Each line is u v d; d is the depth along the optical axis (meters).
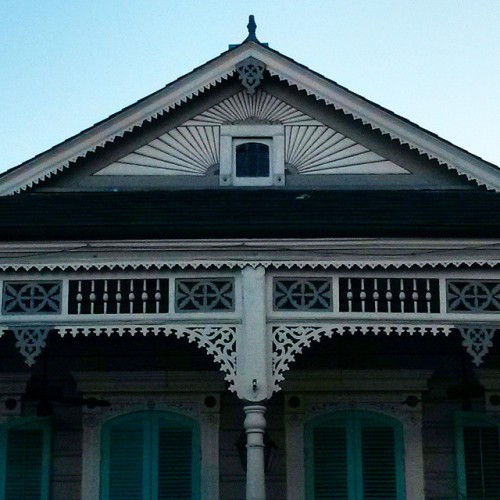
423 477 12.54
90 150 14.05
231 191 13.81
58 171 13.95
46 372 12.65
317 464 12.58
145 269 10.71
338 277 10.72
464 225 10.66
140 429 12.74
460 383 12.85
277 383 10.76
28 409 12.86
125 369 12.93
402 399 12.81
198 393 12.84
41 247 10.79
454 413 12.76
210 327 10.57
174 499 12.46
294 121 14.34
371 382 12.83
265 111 14.39
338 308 10.62
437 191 13.76
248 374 10.35
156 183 14.13
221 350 10.51
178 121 14.34
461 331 10.60
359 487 12.48
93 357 13.00
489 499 12.49
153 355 12.99
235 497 12.47
